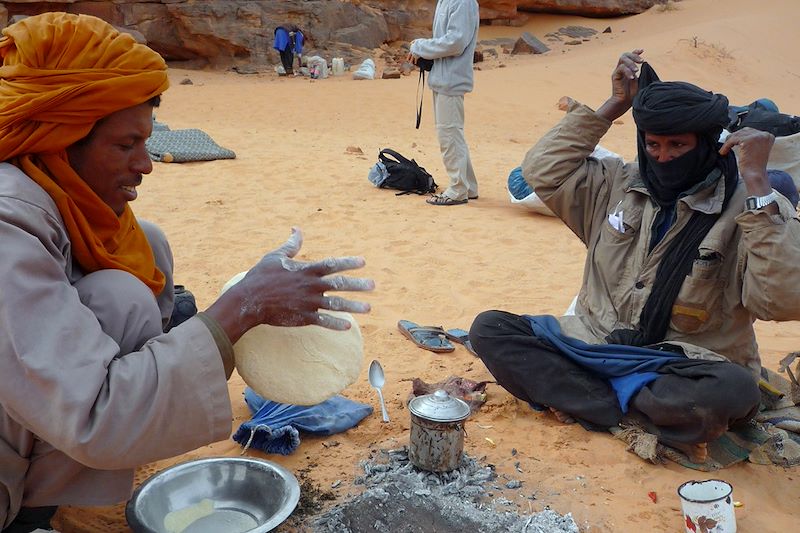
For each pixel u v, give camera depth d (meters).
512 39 32.19
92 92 2.22
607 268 3.61
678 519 2.94
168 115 15.82
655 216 3.47
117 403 2.08
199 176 9.56
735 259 3.29
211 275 5.96
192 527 2.73
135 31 24.88
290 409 3.56
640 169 3.52
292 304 2.27
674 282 3.38
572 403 3.54
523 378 3.61
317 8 26.56
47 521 2.55
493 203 8.69
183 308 3.48
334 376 2.78
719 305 3.38
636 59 3.62
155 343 2.20
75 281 2.38
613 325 3.61
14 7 23.19
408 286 5.84
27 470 2.35
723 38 30.59
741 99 25.42
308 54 26.36
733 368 3.21
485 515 2.88
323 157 11.11
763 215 3.02
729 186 3.32
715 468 3.32
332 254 6.61
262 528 2.49
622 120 18.67
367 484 3.09
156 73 2.34
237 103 17.97
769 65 29.38
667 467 3.34
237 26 25.39
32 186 2.21
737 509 3.02
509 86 22.17
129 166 2.40
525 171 3.83
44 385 2.03
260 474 2.89
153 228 3.00
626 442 3.43
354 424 3.58
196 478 2.90
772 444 3.44
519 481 3.15
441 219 7.85
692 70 27.02
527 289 5.84
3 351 2.04
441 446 3.10
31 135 2.22
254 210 8.03
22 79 2.21
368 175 9.77
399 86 21.52
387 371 4.25
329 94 19.77
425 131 15.45
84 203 2.36
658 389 3.32
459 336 4.68
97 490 2.40
